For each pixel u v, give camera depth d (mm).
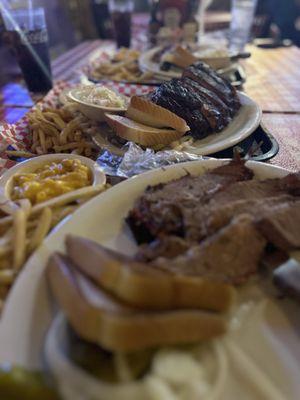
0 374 150
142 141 382
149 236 256
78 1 1114
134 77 658
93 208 267
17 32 559
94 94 462
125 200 286
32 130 429
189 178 306
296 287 207
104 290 182
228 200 269
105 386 150
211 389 167
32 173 336
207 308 185
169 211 254
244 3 868
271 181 297
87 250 197
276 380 181
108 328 157
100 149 397
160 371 159
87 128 423
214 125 423
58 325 182
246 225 228
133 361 163
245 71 734
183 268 205
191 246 226
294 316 212
